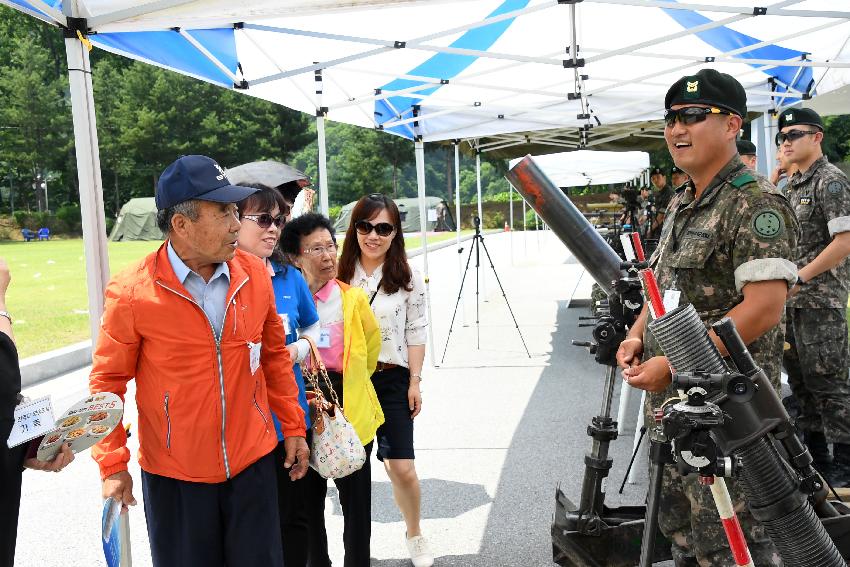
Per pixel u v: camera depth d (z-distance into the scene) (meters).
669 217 2.98
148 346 2.55
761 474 2.17
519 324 11.82
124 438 2.65
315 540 3.49
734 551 2.13
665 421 2.02
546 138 12.39
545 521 4.50
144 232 42.00
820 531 2.21
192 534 2.60
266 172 4.05
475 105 8.61
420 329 3.96
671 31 7.23
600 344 3.21
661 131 12.36
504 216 52.97
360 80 7.71
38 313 13.88
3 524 2.20
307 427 3.25
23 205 59.94
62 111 55.34
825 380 4.82
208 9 4.09
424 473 5.39
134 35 4.85
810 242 4.88
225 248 2.54
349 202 67.06
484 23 5.22
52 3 3.92
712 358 2.14
